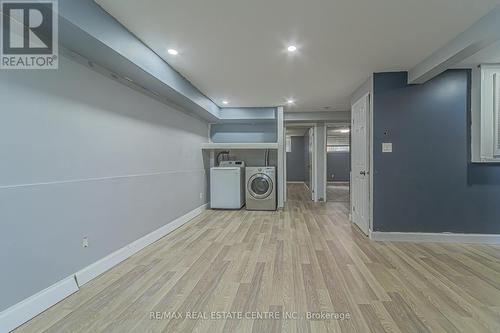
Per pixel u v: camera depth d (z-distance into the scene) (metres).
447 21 2.16
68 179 2.14
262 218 4.81
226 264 2.67
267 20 2.14
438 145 3.38
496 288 2.15
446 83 3.36
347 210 5.55
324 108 5.69
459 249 3.11
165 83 3.05
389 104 3.43
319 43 2.56
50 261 1.96
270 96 4.64
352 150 4.50
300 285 2.21
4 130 1.67
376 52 2.78
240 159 6.32
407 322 1.70
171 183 4.03
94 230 2.41
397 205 3.46
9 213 1.68
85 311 1.84
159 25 2.23
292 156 11.40
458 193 3.37
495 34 2.05
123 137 2.87
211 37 2.45
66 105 2.13
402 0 1.87
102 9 2.00
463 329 1.62
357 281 2.28
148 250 3.11
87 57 2.29
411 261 2.73
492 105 3.22
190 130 4.89
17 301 1.71
